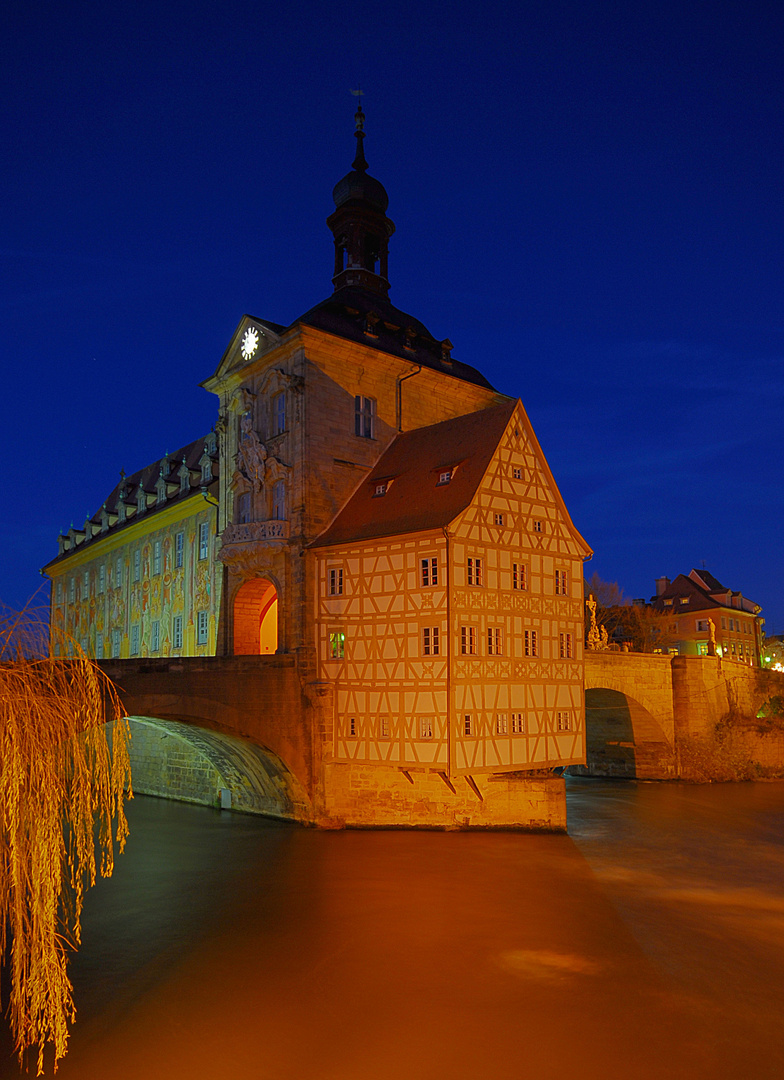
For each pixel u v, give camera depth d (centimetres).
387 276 4144
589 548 3466
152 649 4747
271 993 1669
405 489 3244
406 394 3719
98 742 1247
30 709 1099
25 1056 1411
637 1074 1350
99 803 1265
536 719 3120
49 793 1118
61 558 6331
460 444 3275
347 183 4097
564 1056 1410
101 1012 1585
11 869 1107
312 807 3153
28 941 1170
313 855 2734
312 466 3331
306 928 2052
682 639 8238
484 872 2550
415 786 3059
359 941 1961
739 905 2284
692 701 4762
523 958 1856
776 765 4912
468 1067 1376
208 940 1970
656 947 1933
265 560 3384
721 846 3020
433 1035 1489
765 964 1830
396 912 2172
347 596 3156
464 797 3041
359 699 3075
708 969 1797
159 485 4884
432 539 2934
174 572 4550
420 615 2939
